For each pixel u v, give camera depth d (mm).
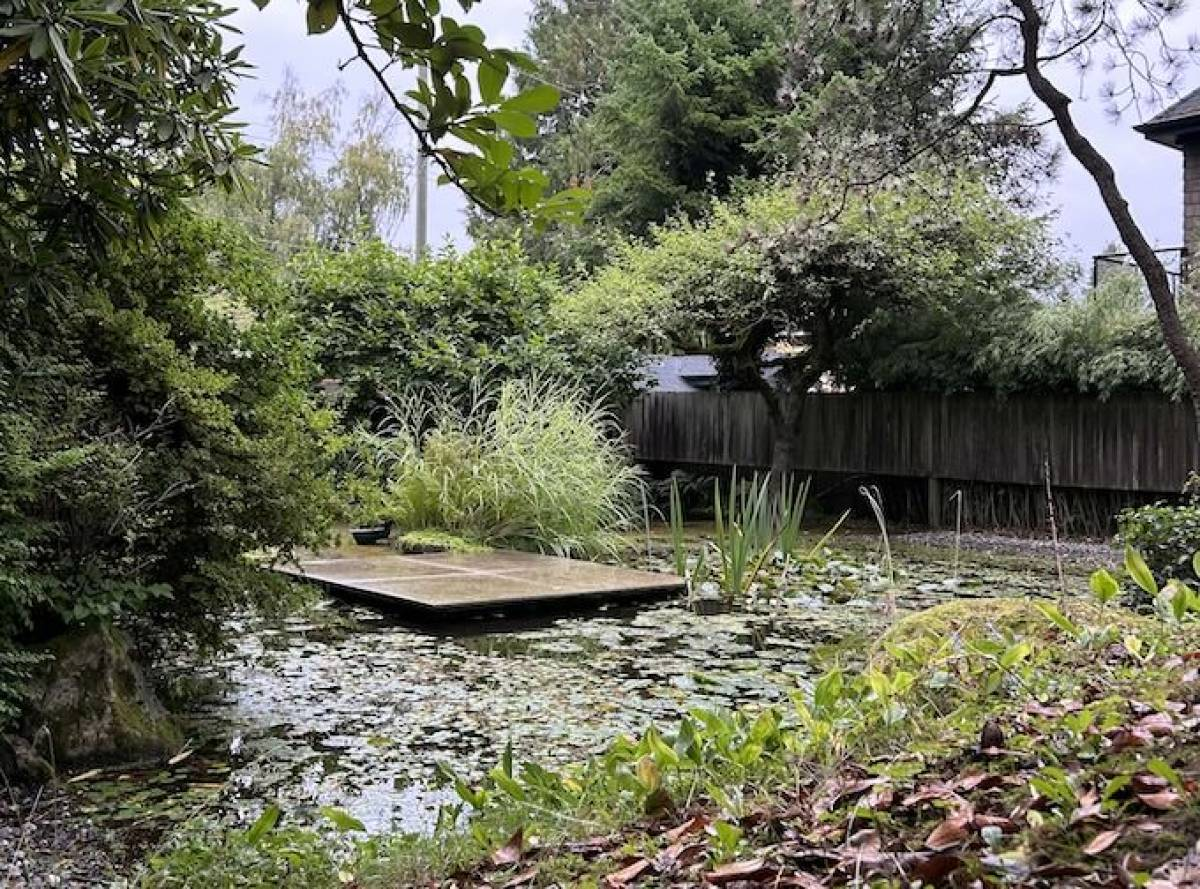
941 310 11312
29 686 3682
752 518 8125
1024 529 11406
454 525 9078
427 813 3221
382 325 11461
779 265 10867
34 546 3826
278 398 4840
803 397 12398
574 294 12977
